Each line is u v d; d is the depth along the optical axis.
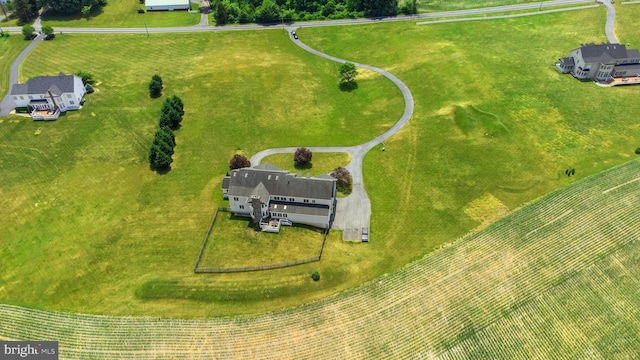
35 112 125.62
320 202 89.38
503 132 113.44
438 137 113.88
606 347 68.88
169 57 156.50
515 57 147.38
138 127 121.12
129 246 87.69
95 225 92.25
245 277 80.94
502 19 174.75
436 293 77.31
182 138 116.69
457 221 91.19
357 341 70.94
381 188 99.81
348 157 109.00
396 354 69.06
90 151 112.69
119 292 79.25
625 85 131.88
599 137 111.75
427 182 100.75
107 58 156.50
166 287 79.44
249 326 73.62
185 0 192.50
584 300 75.00
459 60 145.50
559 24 168.62
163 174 105.25
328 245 87.12
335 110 127.44
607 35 159.50
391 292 77.88
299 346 70.62
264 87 137.50
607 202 92.19
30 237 90.12
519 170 102.44
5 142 116.06
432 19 178.25
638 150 105.75
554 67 141.75
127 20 184.88
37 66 151.88
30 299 78.50
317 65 150.00
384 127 119.25
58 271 83.31
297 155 105.88
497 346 69.38
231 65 149.75
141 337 72.19
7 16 185.25
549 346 69.12
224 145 114.19
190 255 85.69
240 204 92.00
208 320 74.56
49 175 105.31
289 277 80.75
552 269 80.25
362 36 167.75
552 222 88.88
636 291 75.94
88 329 73.31
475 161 105.69
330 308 75.81
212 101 131.38
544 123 117.06
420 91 132.75
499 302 75.38
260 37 169.38
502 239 86.19
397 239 88.12
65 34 172.88
